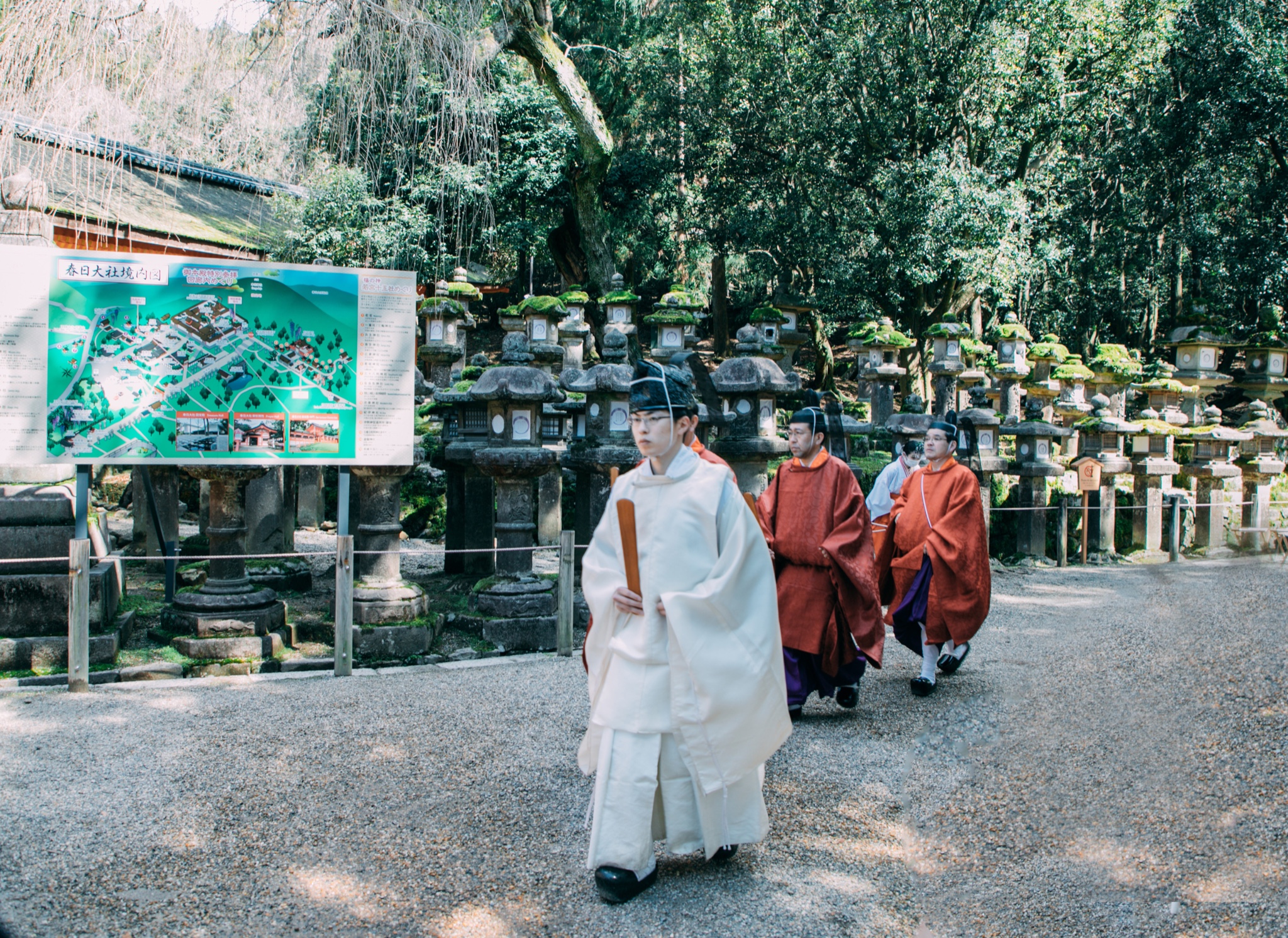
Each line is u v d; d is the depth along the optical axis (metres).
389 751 4.04
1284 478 13.09
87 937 2.48
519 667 5.63
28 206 5.44
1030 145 18.19
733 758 2.70
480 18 12.57
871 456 12.60
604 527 2.95
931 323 19.05
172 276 5.27
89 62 8.24
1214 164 19.88
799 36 17.92
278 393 5.42
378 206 15.78
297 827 3.22
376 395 5.57
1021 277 17.30
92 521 5.61
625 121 23.44
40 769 3.73
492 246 19.50
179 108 9.42
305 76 10.20
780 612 4.68
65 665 5.16
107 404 5.19
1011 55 16.06
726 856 3.00
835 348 30.75
